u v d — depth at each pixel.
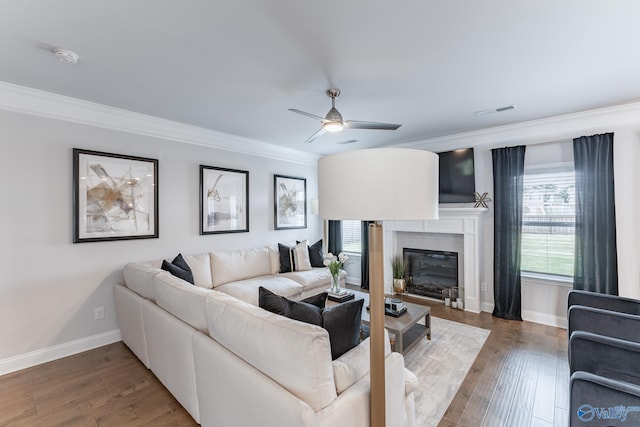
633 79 2.41
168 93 2.66
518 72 2.29
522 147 3.57
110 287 3.03
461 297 4.10
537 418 1.89
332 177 1.09
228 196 4.10
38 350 2.61
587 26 1.70
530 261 3.68
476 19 1.65
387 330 2.47
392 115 3.29
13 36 1.78
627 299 2.23
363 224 5.16
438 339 3.04
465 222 3.99
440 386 2.23
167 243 3.48
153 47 1.92
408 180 1.01
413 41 1.86
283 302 1.60
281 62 2.12
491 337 3.10
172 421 1.85
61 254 2.74
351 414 1.20
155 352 2.22
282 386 1.21
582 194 3.19
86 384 2.26
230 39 1.83
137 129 3.22
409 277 4.76
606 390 1.27
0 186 2.45
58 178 2.73
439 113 3.23
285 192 4.93
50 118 2.68
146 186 3.29
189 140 3.68
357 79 2.39
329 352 1.21
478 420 1.87
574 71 2.27
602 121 3.13
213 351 1.52
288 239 5.03
